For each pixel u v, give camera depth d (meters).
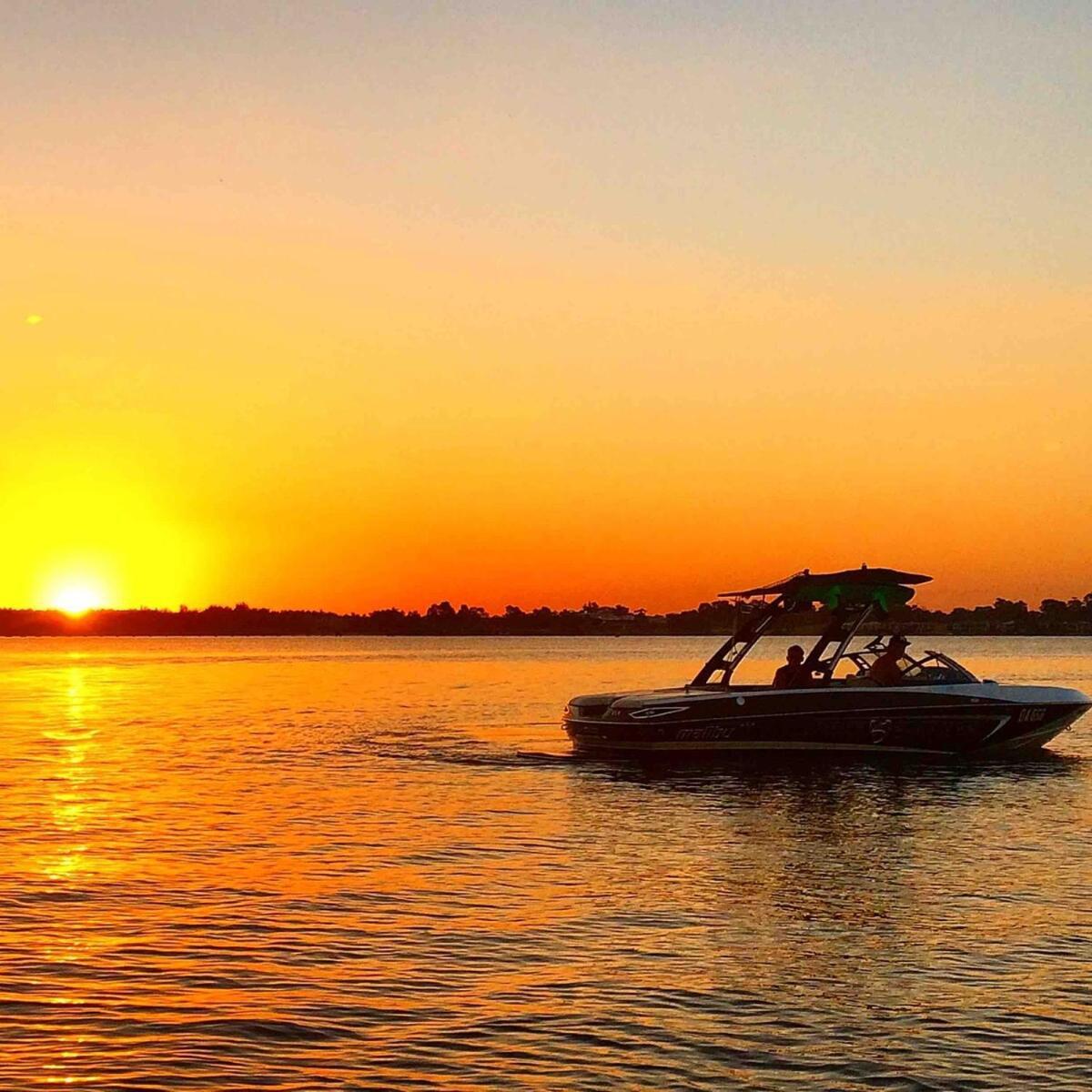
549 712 47.94
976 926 14.13
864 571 28.08
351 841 19.36
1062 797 23.70
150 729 40.31
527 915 14.64
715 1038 10.65
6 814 22.06
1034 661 111.94
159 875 16.80
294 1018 11.09
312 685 70.88
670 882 16.44
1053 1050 10.41
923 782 25.64
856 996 11.70
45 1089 9.55
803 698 28.42
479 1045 10.49
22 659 137.62
